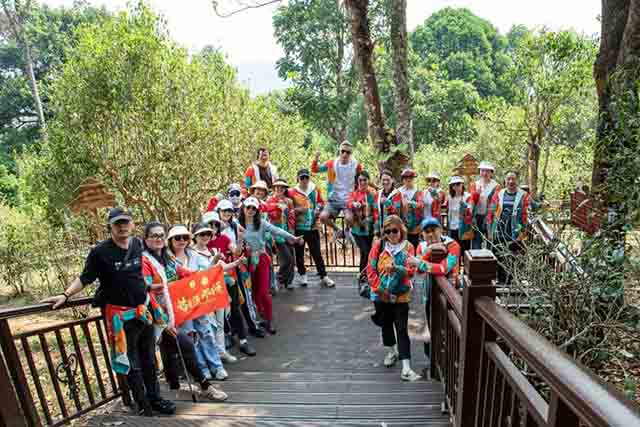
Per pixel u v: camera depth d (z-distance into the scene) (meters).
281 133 16.36
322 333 5.86
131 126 10.94
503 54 39.28
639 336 3.64
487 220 6.55
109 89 10.65
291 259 7.28
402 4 10.08
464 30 38.31
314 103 21.92
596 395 1.07
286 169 15.73
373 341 5.55
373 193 6.80
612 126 4.30
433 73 28.11
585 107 10.71
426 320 4.30
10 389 3.04
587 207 4.20
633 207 3.54
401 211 6.70
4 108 34.34
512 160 13.66
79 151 10.90
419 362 4.95
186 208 12.20
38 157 12.55
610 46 4.64
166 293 3.99
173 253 4.57
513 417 1.80
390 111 23.48
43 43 34.56
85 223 11.22
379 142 9.89
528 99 10.70
